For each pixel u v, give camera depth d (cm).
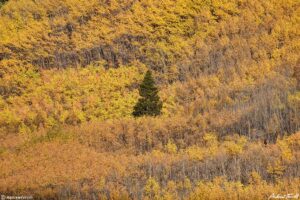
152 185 5331
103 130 7819
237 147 6019
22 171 6347
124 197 5028
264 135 7031
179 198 4950
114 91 9988
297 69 8681
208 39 11238
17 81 10856
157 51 11162
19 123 9312
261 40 10694
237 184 5047
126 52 11438
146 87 8181
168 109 8938
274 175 5381
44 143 7512
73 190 5412
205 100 8838
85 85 10206
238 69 9938
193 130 7550
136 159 6269
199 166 5847
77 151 6925
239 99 8625
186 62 10681
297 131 6775
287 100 7725
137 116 8144
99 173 5781
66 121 9181
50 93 10238
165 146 6962
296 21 11112
